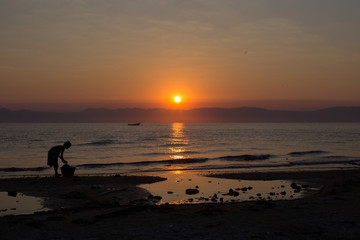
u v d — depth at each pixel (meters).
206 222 8.65
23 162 33.00
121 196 14.56
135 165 30.05
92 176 20.72
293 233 7.60
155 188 16.95
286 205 11.21
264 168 27.67
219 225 8.29
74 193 14.66
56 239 7.09
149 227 8.12
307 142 64.94
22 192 15.13
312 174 22.75
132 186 17.28
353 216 9.34
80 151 45.41
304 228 8.03
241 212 10.00
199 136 92.25
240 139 76.50
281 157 37.28
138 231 7.74
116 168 27.86
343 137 84.75
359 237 7.32
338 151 45.25
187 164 30.77
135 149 49.00
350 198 12.65
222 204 11.90
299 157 37.25
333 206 10.95
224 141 68.88
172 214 9.72
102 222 8.68
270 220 8.87
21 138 75.00
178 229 7.92
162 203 13.05
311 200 12.23
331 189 15.63
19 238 7.14
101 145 56.03
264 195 15.22
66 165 20.31
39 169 26.83
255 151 46.03
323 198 12.66
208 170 26.08
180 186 17.70
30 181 18.22
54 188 16.22
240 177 21.45
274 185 18.39
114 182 18.47
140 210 10.26
